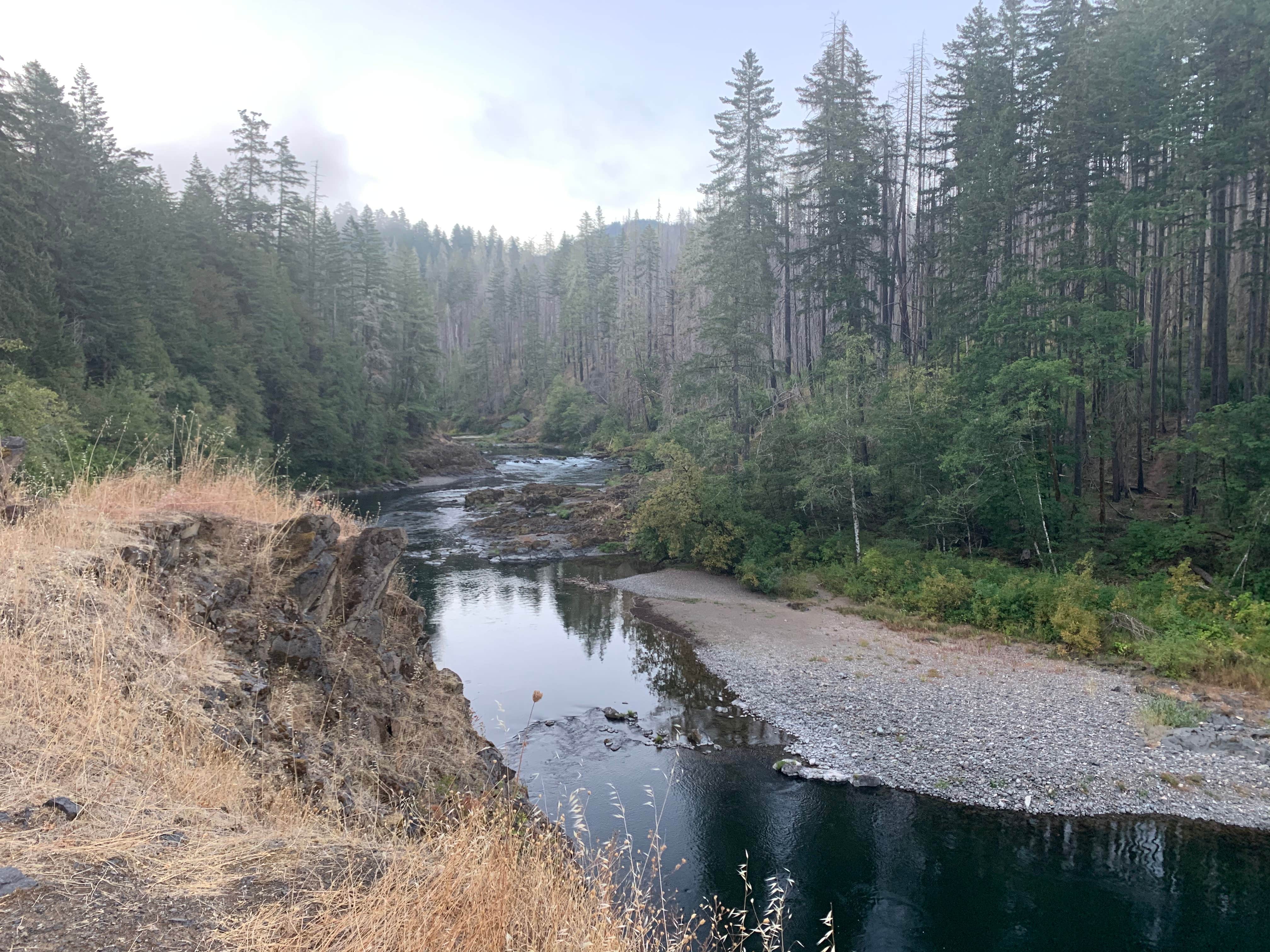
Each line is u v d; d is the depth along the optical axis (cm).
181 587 685
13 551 584
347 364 5559
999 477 2336
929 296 3378
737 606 2480
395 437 6181
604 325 9381
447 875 387
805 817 1149
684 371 3600
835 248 3700
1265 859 1027
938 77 3809
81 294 3203
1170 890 966
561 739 1427
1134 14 2778
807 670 1823
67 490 798
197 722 509
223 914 321
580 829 572
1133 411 2750
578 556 3322
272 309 4897
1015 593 2070
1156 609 1844
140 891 325
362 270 7188
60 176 3222
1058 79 2783
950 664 1819
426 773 773
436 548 3444
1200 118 2381
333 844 427
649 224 10662
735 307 3428
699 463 3173
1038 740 1369
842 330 3241
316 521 898
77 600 557
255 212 5728
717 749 1395
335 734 705
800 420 2844
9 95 2794
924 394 2647
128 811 391
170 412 3147
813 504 2916
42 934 279
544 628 2211
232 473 1023
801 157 3706
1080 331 2277
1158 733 1367
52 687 466
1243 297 3269
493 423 9919
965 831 1109
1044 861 1034
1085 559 2127
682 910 894
